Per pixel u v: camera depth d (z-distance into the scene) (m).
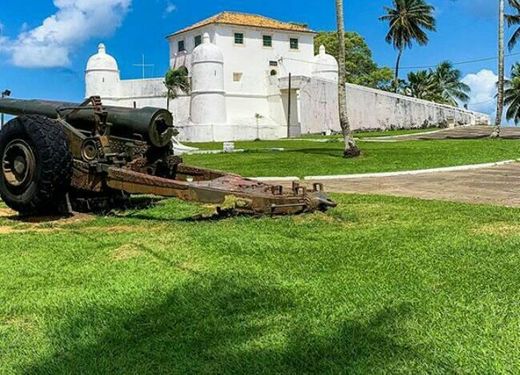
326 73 59.03
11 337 3.51
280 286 4.38
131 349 3.31
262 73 57.41
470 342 3.25
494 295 4.04
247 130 53.62
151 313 3.86
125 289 4.38
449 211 7.80
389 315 3.69
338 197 9.58
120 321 3.72
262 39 57.25
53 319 3.79
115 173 7.93
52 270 5.03
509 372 2.90
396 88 66.50
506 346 3.19
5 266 5.18
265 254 5.42
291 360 3.10
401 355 3.12
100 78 55.38
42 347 3.36
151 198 9.59
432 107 51.53
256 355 3.17
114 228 7.16
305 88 54.66
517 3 36.09
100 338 3.47
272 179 15.09
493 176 14.36
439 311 3.75
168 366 3.09
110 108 8.57
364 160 18.92
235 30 56.16
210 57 52.03
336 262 5.07
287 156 21.45
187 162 20.23
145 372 3.03
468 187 11.93
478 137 35.03
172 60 59.97
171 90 53.44
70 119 8.54
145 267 5.02
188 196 7.51
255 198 7.38
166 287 4.40
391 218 7.33
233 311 3.87
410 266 4.86
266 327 3.57
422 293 4.12
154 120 8.33
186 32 58.03
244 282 4.48
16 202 8.00
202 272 4.81
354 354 3.14
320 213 7.57
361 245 5.70
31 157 7.83
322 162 18.70
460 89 77.44
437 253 5.28
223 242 5.91
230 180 8.07
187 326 3.62
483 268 4.73
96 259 5.41
